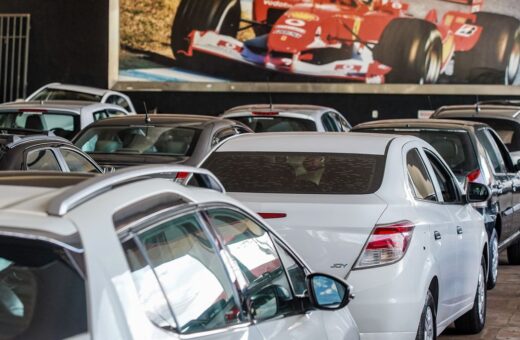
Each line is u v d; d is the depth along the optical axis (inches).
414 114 1014.4
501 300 442.3
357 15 1015.0
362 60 1016.9
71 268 123.8
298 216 265.9
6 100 1071.0
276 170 289.4
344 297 183.6
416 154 313.9
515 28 999.0
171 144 471.2
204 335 148.6
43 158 384.8
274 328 172.4
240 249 171.8
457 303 326.3
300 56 1025.5
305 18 1021.8
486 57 1003.9
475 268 351.6
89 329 122.0
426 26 1007.6
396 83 1013.2
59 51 1064.2
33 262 123.5
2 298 123.5
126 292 128.9
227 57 1036.5
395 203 273.6
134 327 128.3
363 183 280.2
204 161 300.2
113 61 1051.3
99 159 463.5
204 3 1037.8
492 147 500.4
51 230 124.6
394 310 260.7
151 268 139.1
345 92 1018.7
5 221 125.3
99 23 1053.2
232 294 162.6
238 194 277.1
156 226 143.4
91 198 135.6
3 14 1069.8
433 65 1008.9
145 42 1048.2
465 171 450.6
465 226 336.2
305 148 299.7
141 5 1046.4
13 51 1070.4
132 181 148.6
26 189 147.4
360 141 302.4
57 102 617.6
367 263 262.2
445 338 362.6
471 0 1003.3
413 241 270.2
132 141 475.8
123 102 893.8
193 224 156.7
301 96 1031.6
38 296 122.2
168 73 1047.0
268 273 181.0
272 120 587.5
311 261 263.9
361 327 261.0
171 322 140.5
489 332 374.0
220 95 1043.3
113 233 132.0
